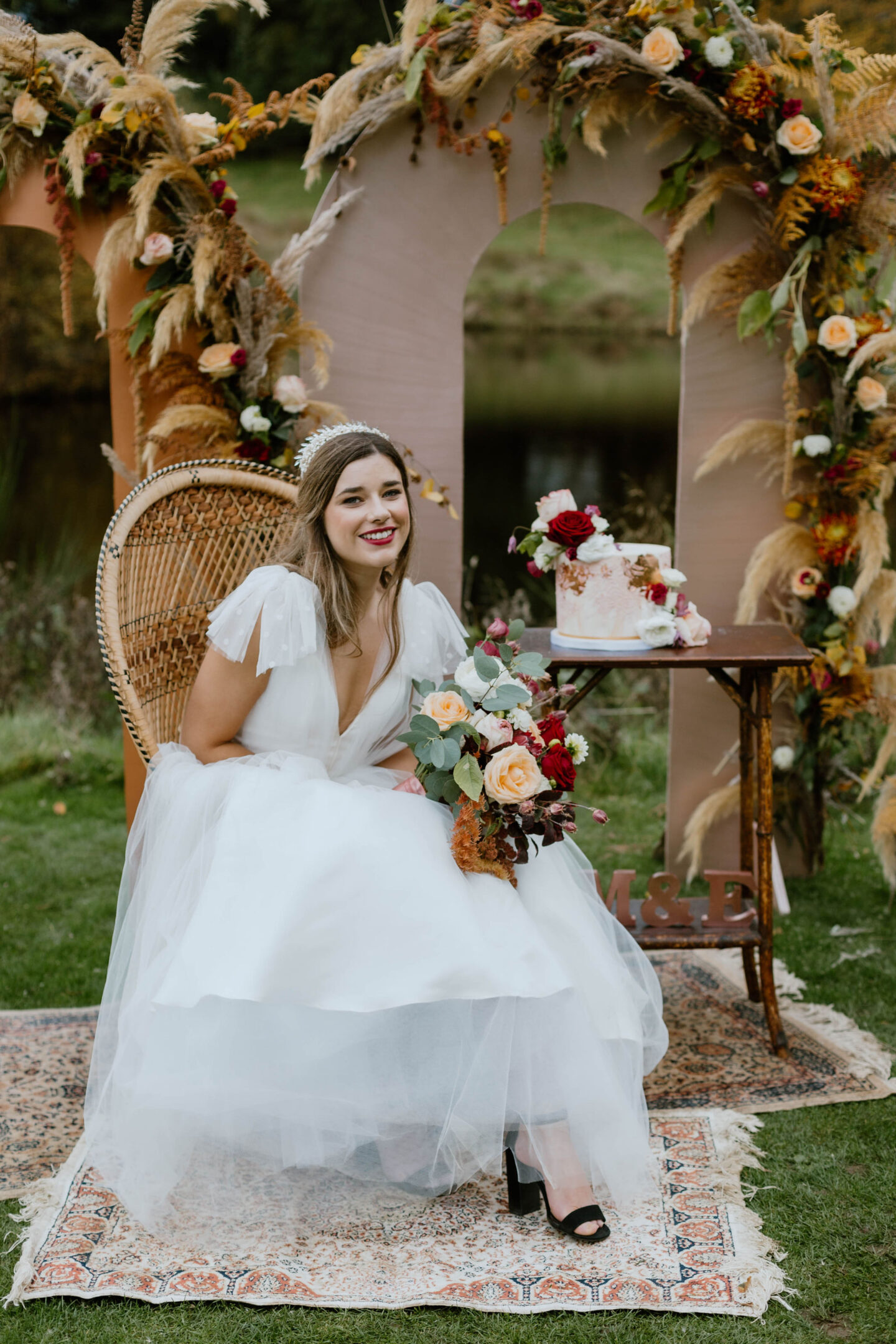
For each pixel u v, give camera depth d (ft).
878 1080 8.29
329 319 11.25
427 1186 6.86
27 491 30.94
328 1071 6.44
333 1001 6.35
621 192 11.14
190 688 8.82
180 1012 6.47
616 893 8.89
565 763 6.81
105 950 10.62
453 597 11.86
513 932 6.58
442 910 6.46
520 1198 6.77
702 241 11.30
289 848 6.62
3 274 41.45
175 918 6.91
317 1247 6.56
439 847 6.80
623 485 34.68
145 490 8.34
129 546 8.20
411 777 7.70
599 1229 6.54
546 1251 6.50
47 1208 6.84
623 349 65.31
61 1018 9.38
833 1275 6.32
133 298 11.01
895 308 11.61
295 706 7.72
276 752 7.59
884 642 11.39
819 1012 9.35
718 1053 8.78
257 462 10.91
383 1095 6.50
